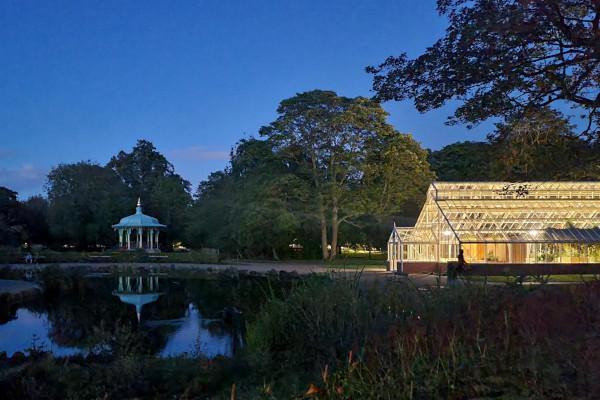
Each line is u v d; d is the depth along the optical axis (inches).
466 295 302.8
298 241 2180.1
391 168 1835.6
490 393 213.0
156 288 1218.0
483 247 1309.1
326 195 1868.8
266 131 1911.9
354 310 319.0
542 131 510.0
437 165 2251.5
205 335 613.3
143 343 556.1
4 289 1005.2
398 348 242.5
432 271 1323.8
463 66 410.9
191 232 2359.7
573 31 389.4
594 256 1295.5
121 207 2709.2
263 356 355.9
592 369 198.7
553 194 1378.0
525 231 1306.6
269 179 1891.0
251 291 1039.0
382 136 1839.3
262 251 2218.3
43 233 2842.0
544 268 1221.7
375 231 2049.7
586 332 230.1
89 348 468.1
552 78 413.1
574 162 514.6
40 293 1069.8
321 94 1847.9
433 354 241.1
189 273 1534.2
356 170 1860.2
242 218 1876.2
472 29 397.7
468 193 1366.9
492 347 234.4
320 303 346.3
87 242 2768.2
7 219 2576.3
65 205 2613.2
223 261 1956.2
